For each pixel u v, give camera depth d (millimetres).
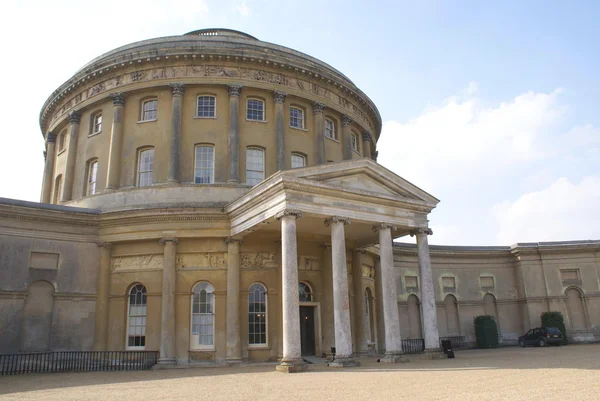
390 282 25875
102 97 33719
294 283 22484
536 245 45562
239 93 33094
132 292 29109
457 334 44219
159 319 27953
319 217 24688
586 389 13531
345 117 37531
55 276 28062
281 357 27672
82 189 33594
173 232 28500
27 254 27531
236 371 22922
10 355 24000
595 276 45312
